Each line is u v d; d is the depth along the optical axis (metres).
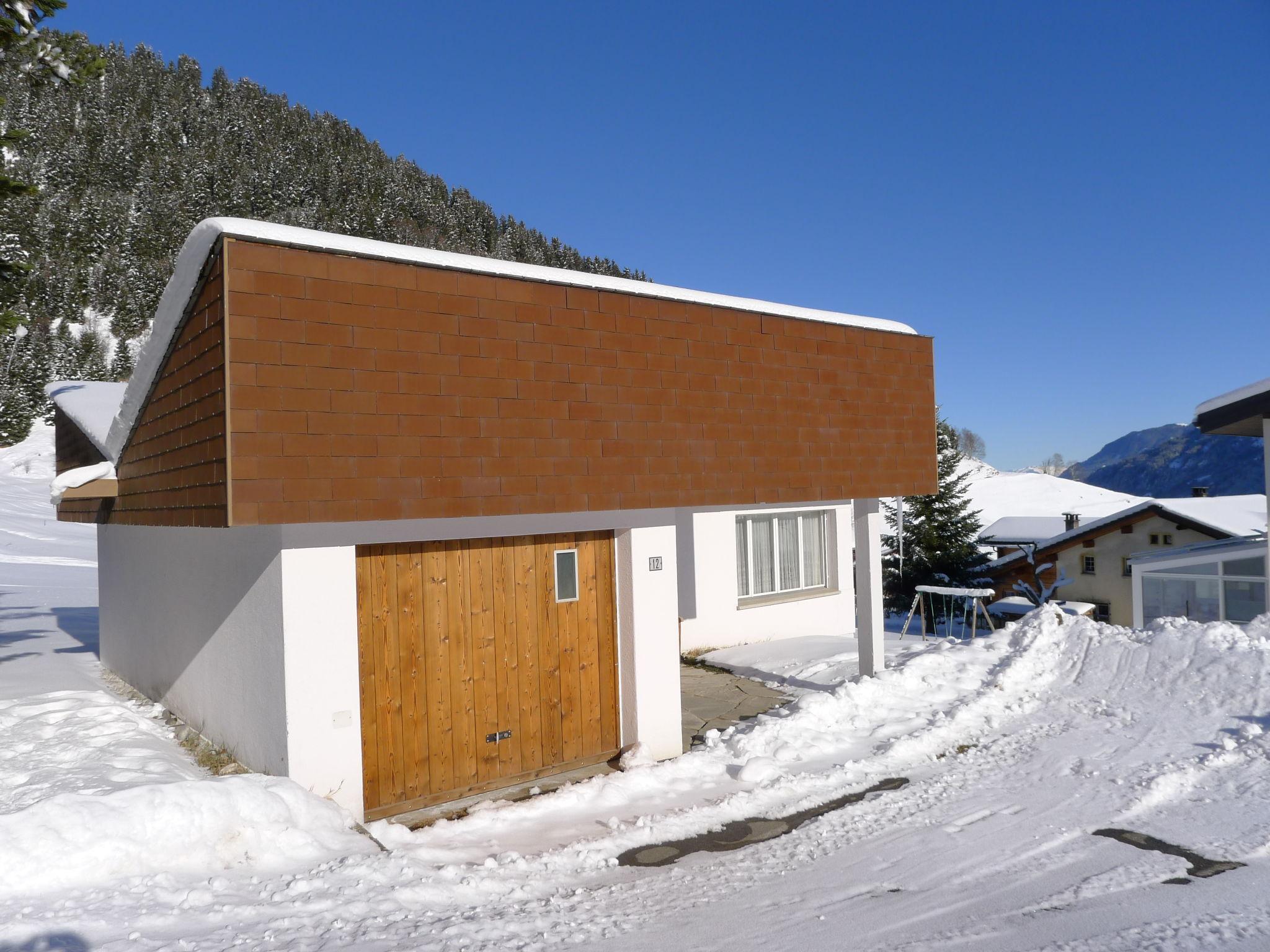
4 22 7.81
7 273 9.56
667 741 7.29
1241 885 4.31
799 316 7.94
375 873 4.41
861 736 7.45
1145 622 15.65
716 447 7.14
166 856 4.29
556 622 6.82
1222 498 25.55
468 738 6.26
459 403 5.58
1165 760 6.37
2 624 15.30
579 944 3.76
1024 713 7.98
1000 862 4.76
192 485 5.37
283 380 4.86
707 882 4.61
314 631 5.45
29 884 3.87
